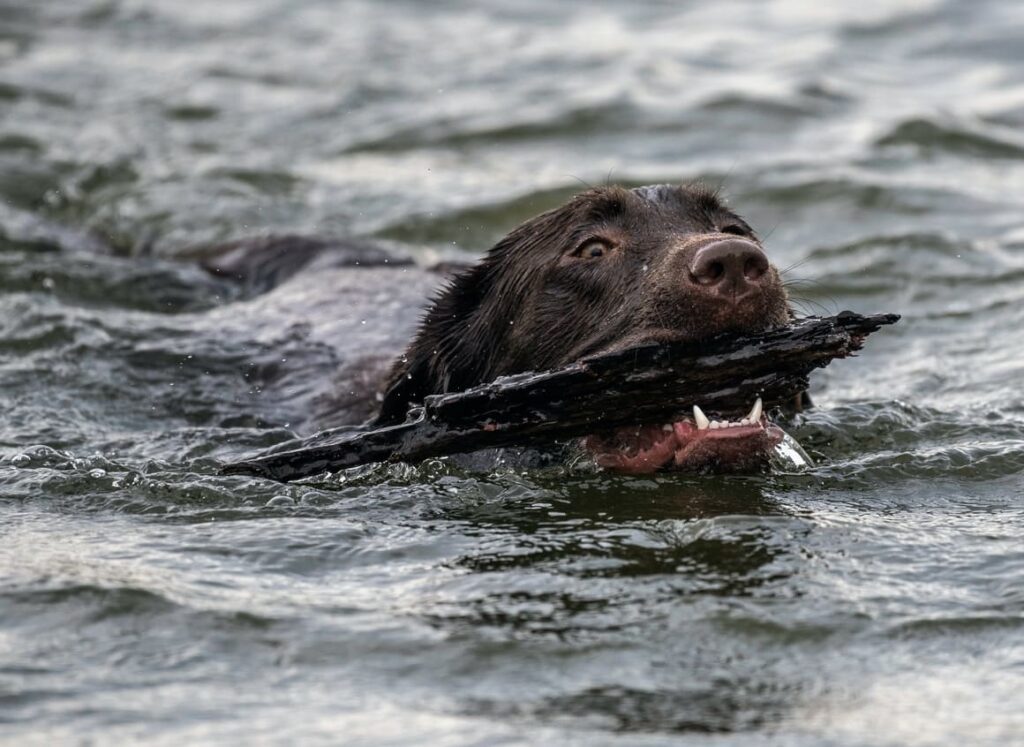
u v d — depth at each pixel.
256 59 63.19
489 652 16.64
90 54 63.84
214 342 33.81
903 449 25.42
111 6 71.12
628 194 25.80
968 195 45.34
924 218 43.41
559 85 57.53
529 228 27.03
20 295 36.44
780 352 21.81
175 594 18.11
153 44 65.69
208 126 54.62
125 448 26.67
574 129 52.38
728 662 16.47
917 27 65.75
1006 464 24.22
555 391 22.47
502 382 22.72
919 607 17.92
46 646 16.66
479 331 27.14
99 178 49.16
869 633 17.20
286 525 20.95
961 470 23.94
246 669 16.23
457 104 55.97
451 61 62.06
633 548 19.86
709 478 23.05
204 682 15.91
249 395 31.19
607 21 68.31
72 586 18.14
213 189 47.41
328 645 16.81
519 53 62.66
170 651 16.59
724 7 70.50
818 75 57.66
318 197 47.31
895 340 34.59
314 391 30.97
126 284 39.16
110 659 16.38
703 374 21.97
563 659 16.48
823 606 17.88
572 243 25.59
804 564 19.23
